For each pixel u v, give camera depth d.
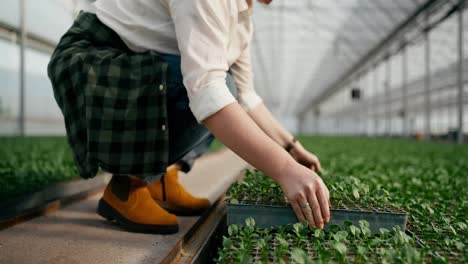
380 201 2.03
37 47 10.98
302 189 1.54
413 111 38.50
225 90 1.63
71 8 9.96
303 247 1.55
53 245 1.84
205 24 1.63
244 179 2.76
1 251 1.74
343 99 43.88
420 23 15.19
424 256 1.46
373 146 11.55
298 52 24.28
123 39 2.07
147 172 1.91
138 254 1.73
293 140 2.56
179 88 1.99
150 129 1.89
